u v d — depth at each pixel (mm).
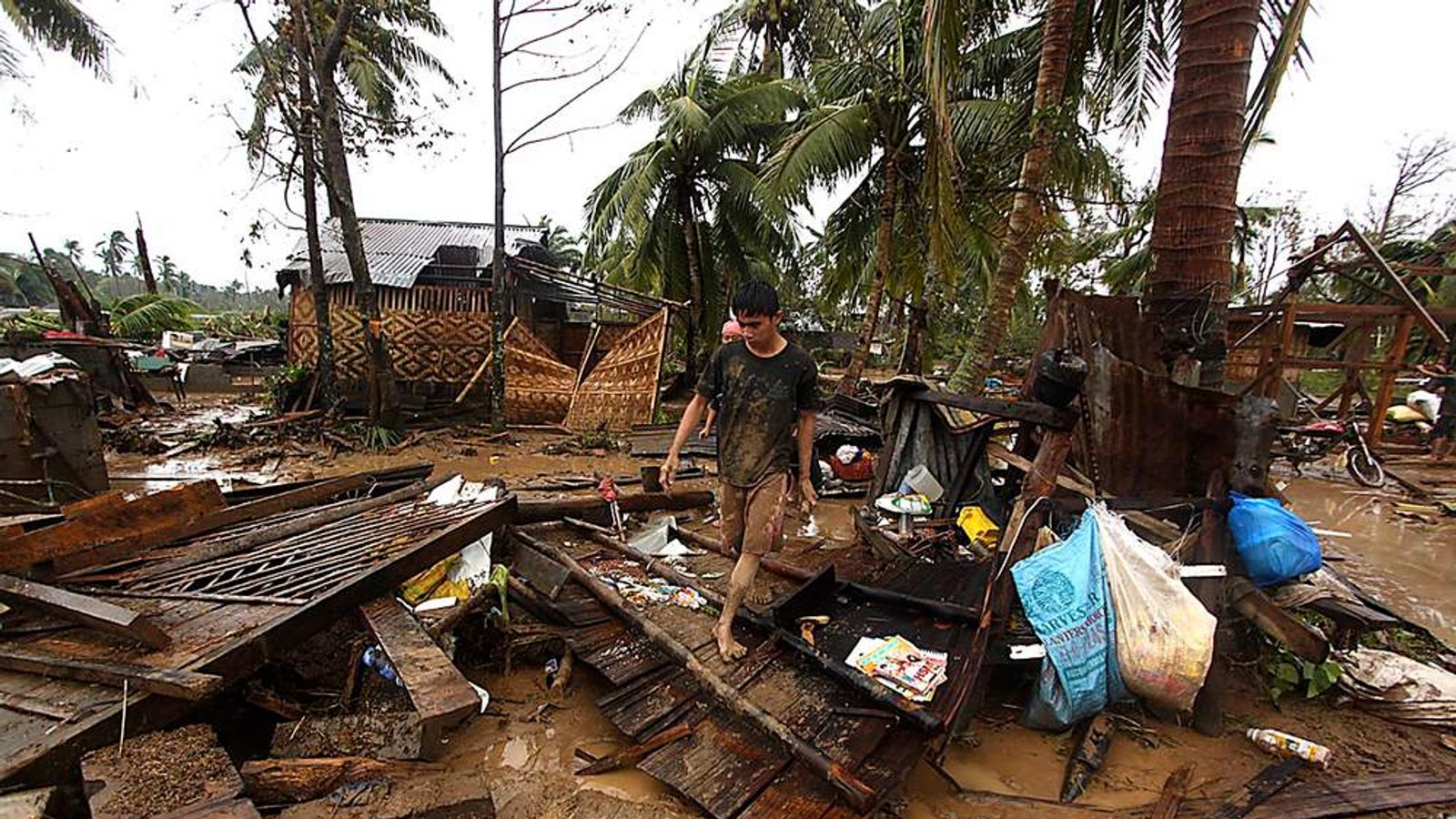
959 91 11016
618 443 10055
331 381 10680
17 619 2760
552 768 2676
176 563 3514
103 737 2127
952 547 4598
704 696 2916
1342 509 7297
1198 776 2650
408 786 2266
